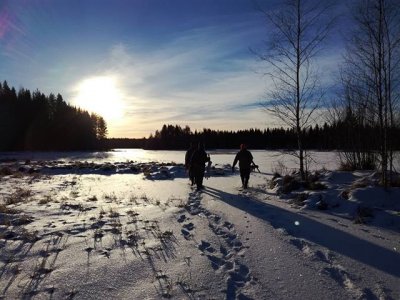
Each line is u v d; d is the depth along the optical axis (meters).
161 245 6.56
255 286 4.86
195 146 16.22
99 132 130.00
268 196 11.93
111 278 5.04
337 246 6.41
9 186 15.35
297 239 6.80
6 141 82.75
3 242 6.52
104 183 17.17
